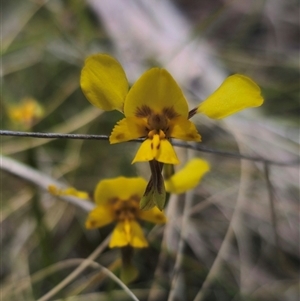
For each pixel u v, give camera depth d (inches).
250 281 10.0
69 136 7.1
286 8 14.5
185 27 13.6
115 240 7.5
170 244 9.6
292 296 9.9
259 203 10.5
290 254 10.2
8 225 10.5
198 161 7.8
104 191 7.5
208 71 12.5
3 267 10.2
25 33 13.6
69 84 12.5
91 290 9.8
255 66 13.2
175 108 6.8
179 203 10.4
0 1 14.2
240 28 14.3
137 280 9.8
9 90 12.8
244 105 6.7
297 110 12.5
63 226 10.4
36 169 10.4
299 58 13.5
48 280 9.9
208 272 9.9
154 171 6.7
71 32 13.0
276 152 11.1
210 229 10.4
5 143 11.1
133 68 12.5
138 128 6.8
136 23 13.2
